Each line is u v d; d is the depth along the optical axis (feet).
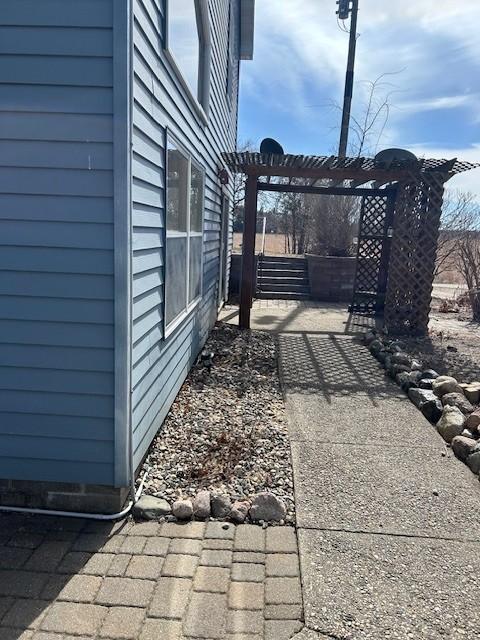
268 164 22.09
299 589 6.50
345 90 37.37
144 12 7.86
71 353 7.73
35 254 7.45
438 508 8.57
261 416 12.66
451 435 11.36
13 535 7.53
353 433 11.71
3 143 7.18
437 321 27.99
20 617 5.88
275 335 22.59
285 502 8.58
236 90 31.76
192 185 14.53
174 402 13.21
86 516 8.02
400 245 23.22
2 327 7.68
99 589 6.38
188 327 14.87
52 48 6.94
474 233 36.14
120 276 7.46
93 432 7.95
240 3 30.07
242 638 5.71
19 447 8.05
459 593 6.53
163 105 9.59
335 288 34.88
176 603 6.19
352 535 7.71
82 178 7.25
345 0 36.42
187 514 8.00
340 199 41.55
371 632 5.85
